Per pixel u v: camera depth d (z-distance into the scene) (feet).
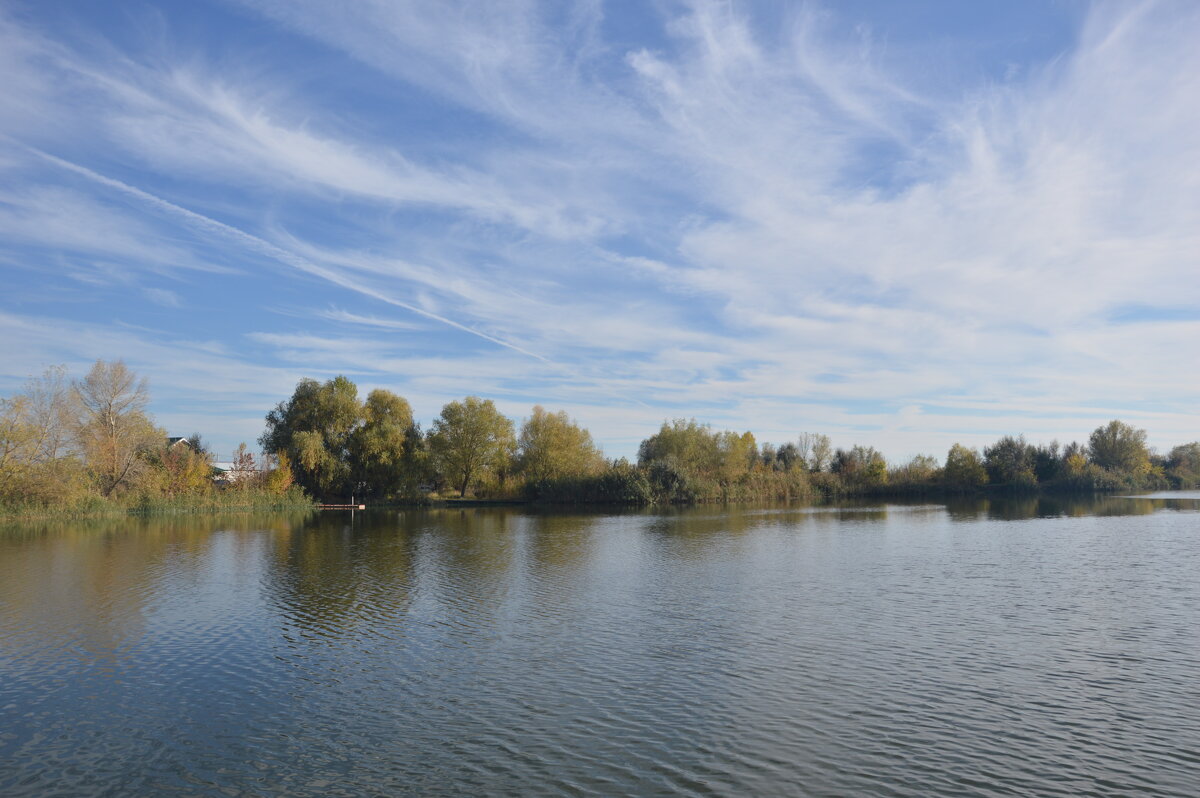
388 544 179.11
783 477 396.57
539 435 380.17
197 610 100.58
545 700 63.77
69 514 250.37
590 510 313.53
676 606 101.19
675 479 362.33
